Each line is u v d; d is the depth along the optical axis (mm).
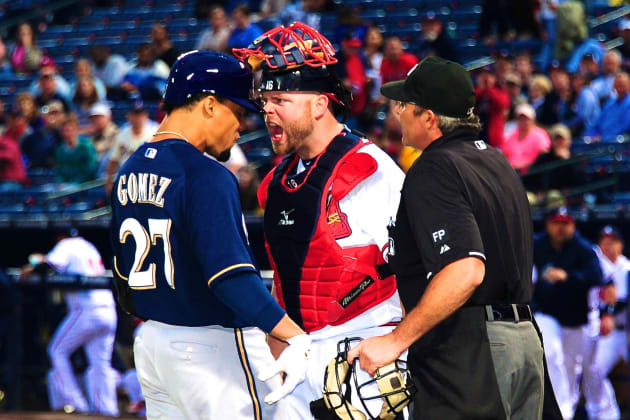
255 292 10648
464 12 54188
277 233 12922
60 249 28141
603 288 26766
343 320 12641
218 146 11828
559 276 26484
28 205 43875
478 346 10883
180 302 11344
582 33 46031
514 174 11664
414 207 10891
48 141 47750
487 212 11008
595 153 37125
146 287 11500
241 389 11516
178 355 11398
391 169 12664
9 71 60750
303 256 12680
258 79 12898
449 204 10727
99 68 52062
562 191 36219
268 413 11828
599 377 26891
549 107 40219
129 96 49656
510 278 11195
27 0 68188
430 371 10922
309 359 12727
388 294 12781
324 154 12727
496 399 10719
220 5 58688
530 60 45875
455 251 10477
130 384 25672
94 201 42844
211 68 11547
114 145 40438
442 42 42938
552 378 26719
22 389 26672
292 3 55312
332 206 12562
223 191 11000
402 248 11367
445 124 11461
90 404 25938
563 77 41625
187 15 61719
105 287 25781
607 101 41281
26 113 49344
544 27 49406
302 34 12594
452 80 11336
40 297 26438
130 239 11641
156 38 49094
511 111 40344
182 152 11344
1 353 26688
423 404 10930
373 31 44812
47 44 63344
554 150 36812
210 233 10797
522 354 11211
